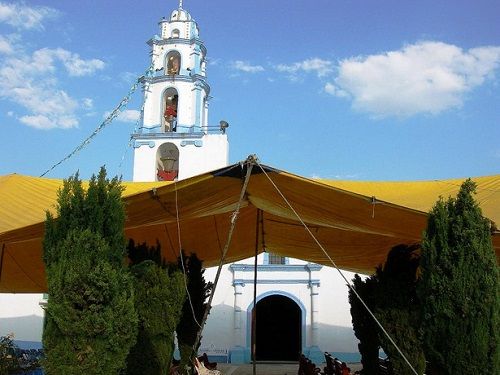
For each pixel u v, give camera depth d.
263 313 28.75
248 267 25.77
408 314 11.38
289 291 25.58
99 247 7.07
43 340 7.04
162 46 29.36
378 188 11.71
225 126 27.80
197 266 14.64
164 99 28.95
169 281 11.12
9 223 9.51
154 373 10.41
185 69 28.94
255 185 9.54
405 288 11.50
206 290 14.75
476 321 7.81
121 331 7.03
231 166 8.70
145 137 27.86
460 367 7.78
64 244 7.05
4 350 12.32
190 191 9.35
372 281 12.85
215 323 25.39
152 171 27.55
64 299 6.86
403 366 11.16
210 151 27.59
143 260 11.39
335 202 9.59
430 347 8.07
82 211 7.27
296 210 10.33
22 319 24.86
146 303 10.77
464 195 8.29
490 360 7.72
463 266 7.98
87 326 6.81
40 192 11.27
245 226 15.19
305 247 16.25
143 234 14.09
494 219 9.28
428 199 10.77
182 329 14.07
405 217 9.73
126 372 10.16
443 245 8.15
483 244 8.09
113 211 7.39
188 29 29.44
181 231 14.37
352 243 15.12
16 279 15.50
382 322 11.43
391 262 11.77
